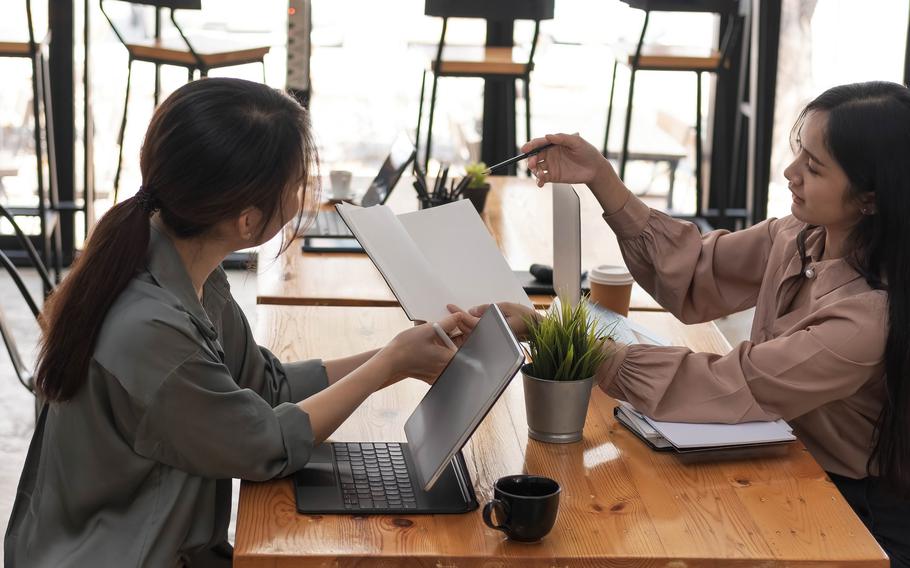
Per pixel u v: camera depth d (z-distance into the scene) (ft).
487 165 16.14
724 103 14.74
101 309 4.59
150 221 4.82
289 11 11.83
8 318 13.83
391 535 4.59
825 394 5.47
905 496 5.71
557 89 15.93
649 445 5.53
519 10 13.34
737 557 4.49
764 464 5.37
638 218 6.88
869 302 5.41
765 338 6.29
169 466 4.75
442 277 6.14
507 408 6.00
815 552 4.55
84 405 4.64
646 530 4.69
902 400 5.45
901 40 14.75
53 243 15.34
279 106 4.78
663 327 7.45
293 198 4.87
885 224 5.38
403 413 5.87
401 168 9.29
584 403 5.52
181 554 4.81
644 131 16.19
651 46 14.42
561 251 6.97
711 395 5.51
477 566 4.45
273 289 7.91
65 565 4.57
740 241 6.84
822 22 15.21
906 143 5.33
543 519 4.48
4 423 11.08
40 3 14.65
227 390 4.75
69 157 15.34
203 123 4.58
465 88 15.85
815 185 5.54
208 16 15.19
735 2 13.24
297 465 4.97
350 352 6.73
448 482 5.05
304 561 4.40
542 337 5.51
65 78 15.07
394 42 15.46
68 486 4.72
